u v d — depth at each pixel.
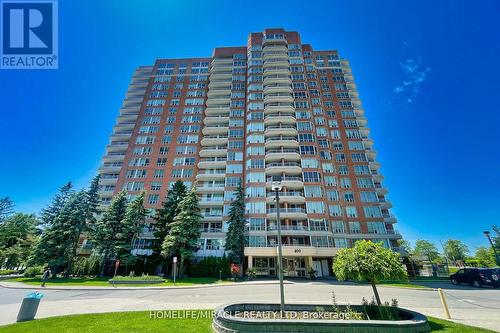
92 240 33.34
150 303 13.95
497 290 21.11
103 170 51.34
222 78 61.25
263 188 42.03
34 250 30.53
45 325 8.29
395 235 39.97
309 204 39.81
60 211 33.22
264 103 52.25
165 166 49.62
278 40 59.69
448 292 20.03
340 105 53.94
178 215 33.25
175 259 26.80
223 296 17.12
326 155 46.12
